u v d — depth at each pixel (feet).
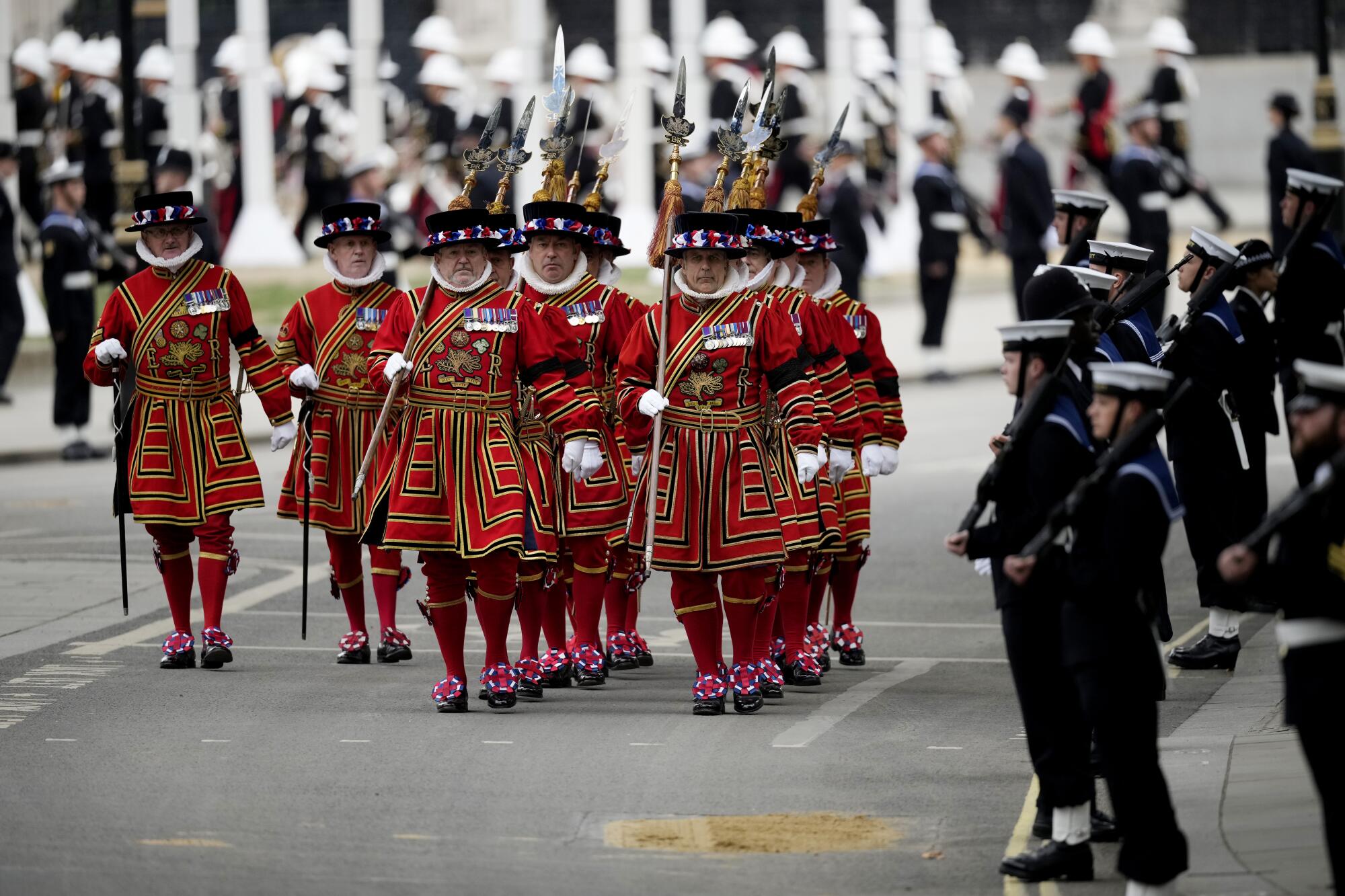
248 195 373.20
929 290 285.43
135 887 87.30
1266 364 128.67
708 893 86.84
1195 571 167.02
